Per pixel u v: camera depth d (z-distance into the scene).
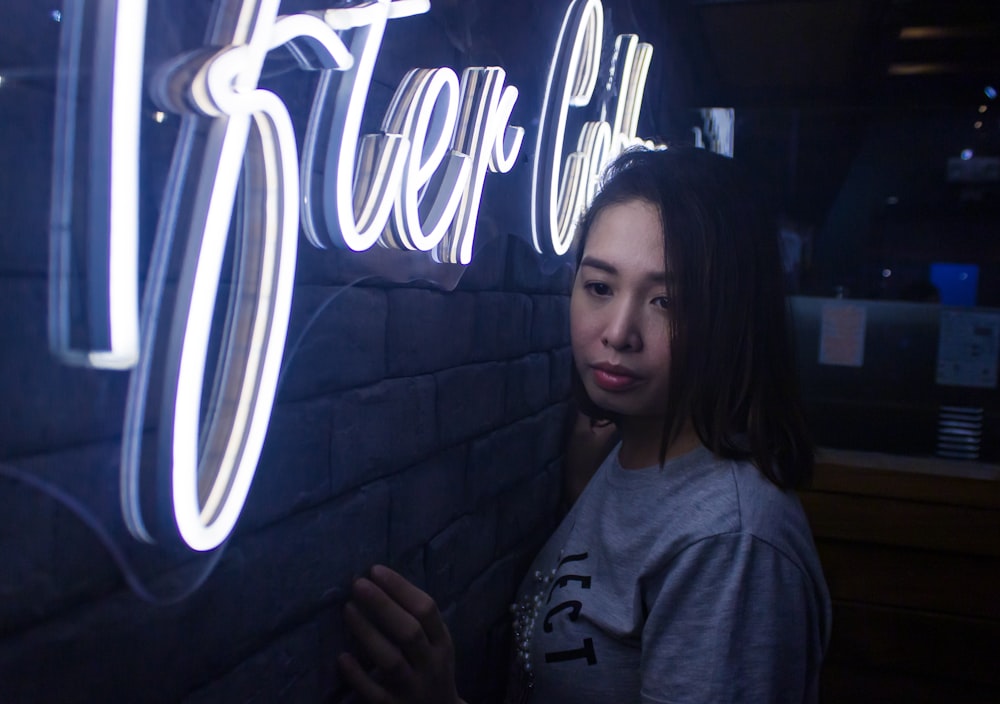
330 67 0.62
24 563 0.46
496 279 1.22
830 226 5.82
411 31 0.88
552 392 1.56
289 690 0.75
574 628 1.07
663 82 2.30
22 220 0.43
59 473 0.47
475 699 1.21
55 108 0.43
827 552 2.18
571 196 1.30
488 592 1.26
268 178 0.57
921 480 2.08
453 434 1.09
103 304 0.42
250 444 0.58
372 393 0.86
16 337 0.44
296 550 0.74
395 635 0.83
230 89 0.47
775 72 3.05
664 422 0.99
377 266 0.83
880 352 2.51
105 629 0.52
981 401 2.44
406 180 0.76
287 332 0.69
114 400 0.50
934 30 2.67
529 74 1.25
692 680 0.88
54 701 0.49
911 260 5.70
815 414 2.55
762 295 1.00
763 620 0.88
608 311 1.02
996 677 2.07
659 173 1.00
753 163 4.35
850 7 2.32
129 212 0.42
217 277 0.49
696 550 0.91
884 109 3.42
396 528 0.94
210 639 0.63
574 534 1.18
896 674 2.15
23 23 0.43
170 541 0.51
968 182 5.42
